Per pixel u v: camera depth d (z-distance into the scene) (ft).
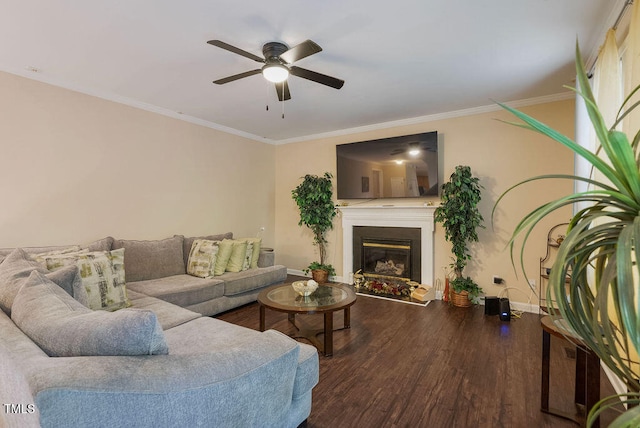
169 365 3.15
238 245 12.90
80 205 10.60
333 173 16.76
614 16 6.59
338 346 8.80
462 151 13.23
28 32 7.32
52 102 9.93
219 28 7.23
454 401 6.27
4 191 9.07
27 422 2.59
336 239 16.78
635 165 2.44
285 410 4.48
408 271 14.43
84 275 7.48
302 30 7.33
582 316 2.88
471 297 12.23
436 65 9.10
